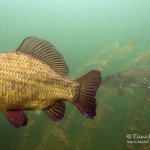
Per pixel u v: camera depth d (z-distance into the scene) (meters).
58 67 0.45
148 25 4.71
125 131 1.12
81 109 0.45
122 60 2.06
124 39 4.12
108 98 1.15
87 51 3.44
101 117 1.02
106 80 1.24
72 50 3.36
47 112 0.44
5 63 0.41
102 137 1.22
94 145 1.17
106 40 4.41
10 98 0.41
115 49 1.21
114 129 1.28
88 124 1.01
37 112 1.12
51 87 0.44
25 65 0.43
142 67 1.23
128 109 1.43
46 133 0.98
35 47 0.44
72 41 4.02
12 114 0.43
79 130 1.19
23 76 0.42
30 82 0.42
